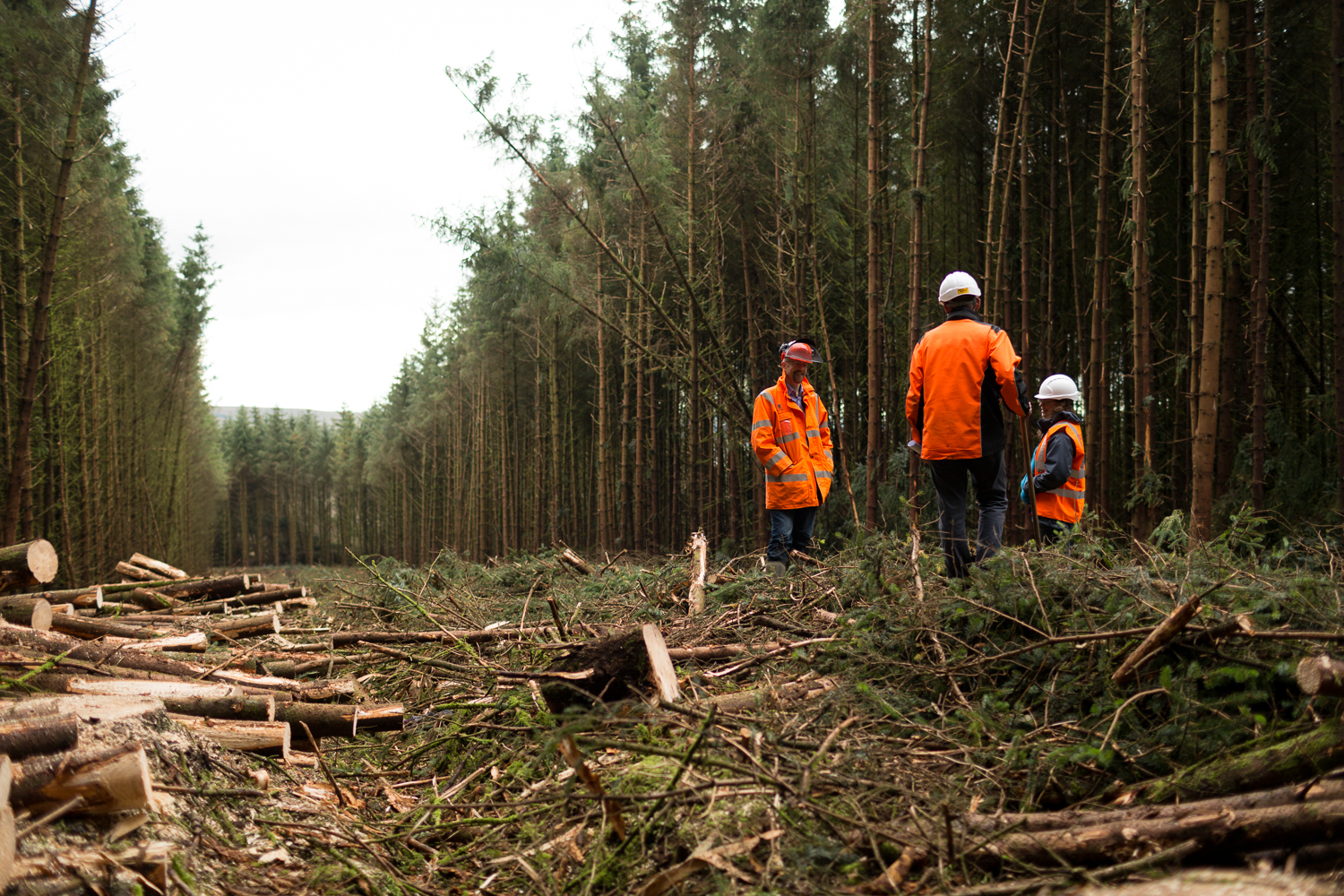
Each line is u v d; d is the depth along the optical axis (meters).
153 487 26.42
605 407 18.69
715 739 2.67
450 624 6.19
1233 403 9.25
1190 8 9.26
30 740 2.21
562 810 2.83
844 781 2.43
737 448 15.66
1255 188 8.66
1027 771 2.58
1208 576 3.41
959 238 13.60
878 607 4.06
